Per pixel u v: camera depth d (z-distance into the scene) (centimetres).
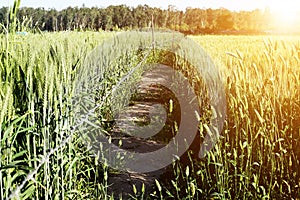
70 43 455
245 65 479
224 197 325
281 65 420
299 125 378
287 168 341
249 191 344
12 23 299
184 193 384
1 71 291
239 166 384
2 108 233
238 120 373
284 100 404
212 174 398
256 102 412
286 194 335
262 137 381
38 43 393
